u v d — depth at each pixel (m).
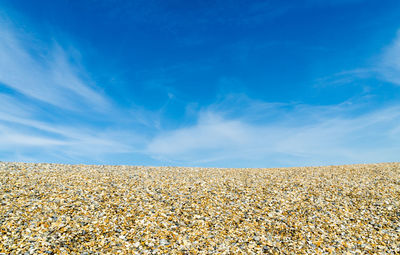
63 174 13.30
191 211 10.05
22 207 8.84
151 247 7.55
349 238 8.53
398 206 10.52
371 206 10.65
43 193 10.24
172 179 14.21
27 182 11.34
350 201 11.20
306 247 8.03
